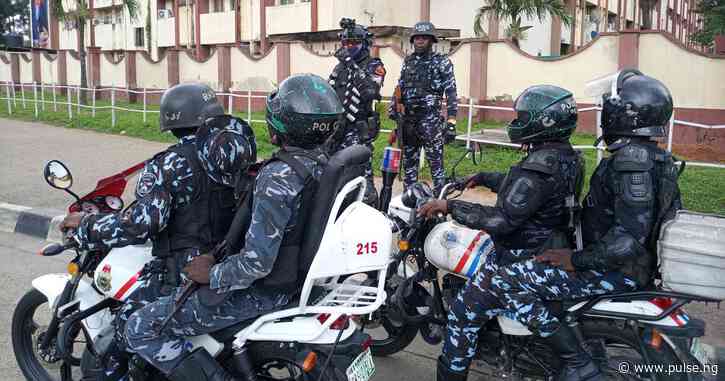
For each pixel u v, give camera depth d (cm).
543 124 311
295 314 280
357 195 293
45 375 382
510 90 1688
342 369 279
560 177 311
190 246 304
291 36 2830
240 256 261
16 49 3791
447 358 343
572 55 1580
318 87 277
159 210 291
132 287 324
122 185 346
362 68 611
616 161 294
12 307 521
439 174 731
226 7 3183
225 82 2266
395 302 377
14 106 2161
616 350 344
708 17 2003
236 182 307
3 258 664
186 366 289
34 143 1409
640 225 284
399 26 2350
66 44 4194
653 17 4225
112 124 1642
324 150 291
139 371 310
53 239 743
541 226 323
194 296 281
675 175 297
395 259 374
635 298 297
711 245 268
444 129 719
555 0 1778
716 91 1389
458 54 1734
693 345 304
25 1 5119
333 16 2570
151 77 2494
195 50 3316
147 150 1305
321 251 270
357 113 608
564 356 313
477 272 334
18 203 840
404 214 389
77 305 345
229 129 303
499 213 315
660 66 1455
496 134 1230
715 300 273
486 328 348
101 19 4009
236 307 279
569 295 309
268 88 2156
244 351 286
